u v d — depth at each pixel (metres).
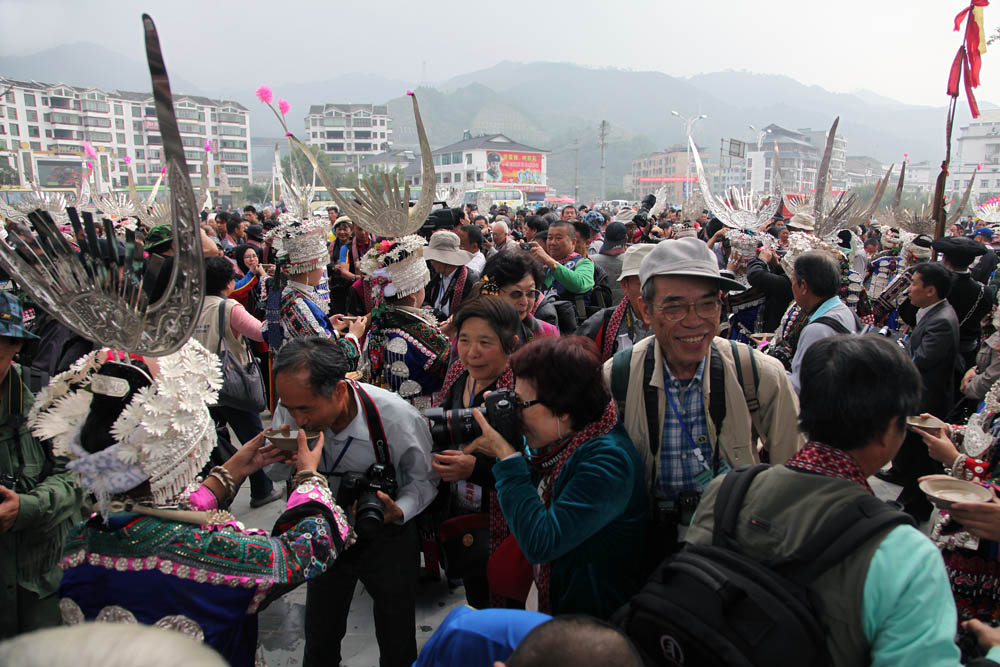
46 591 2.27
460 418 2.04
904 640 1.09
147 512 1.51
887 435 1.32
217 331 3.82
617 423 1.87
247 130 108.38
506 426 1.84
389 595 2.26
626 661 1.00
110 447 1.45
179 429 1.48
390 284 3.19
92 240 1.32
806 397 1.38
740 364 1.96
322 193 22.97
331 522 1.78
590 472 1.73
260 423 4.20
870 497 1.24
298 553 1.67
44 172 72.88
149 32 1.21
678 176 124.94
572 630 1.03
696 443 1.95
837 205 5.25
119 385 1.48
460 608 1.55
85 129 84.88
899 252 8.23
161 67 1.24
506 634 1.44
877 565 1.14
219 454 3.17
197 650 0.78
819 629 1.16
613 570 1.84
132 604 1.49
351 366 3.27
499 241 8.00
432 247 4.63
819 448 1.35
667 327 1.85
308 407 1.96
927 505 3.89
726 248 7.96
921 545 1.15
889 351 1.31
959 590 2.22
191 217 1.37
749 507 1.34
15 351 2.11
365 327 3.45
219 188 57.44
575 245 5.14
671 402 1.96
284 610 3.14
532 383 1.82
